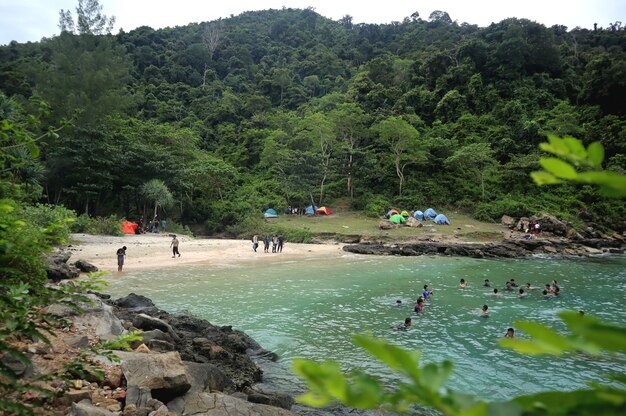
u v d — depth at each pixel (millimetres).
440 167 47281
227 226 39500
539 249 32219
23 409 2381
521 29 61906
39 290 3008
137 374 5445
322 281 18391
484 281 19469
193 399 5441
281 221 39500
